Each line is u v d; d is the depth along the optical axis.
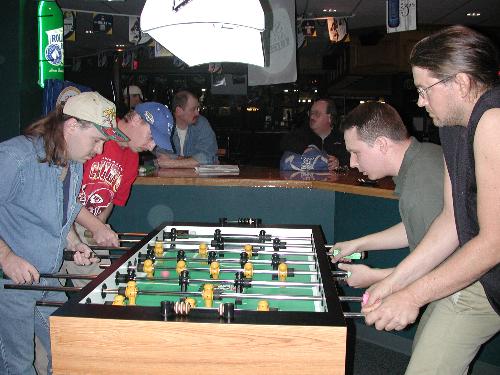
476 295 1.88
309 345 1.55
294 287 2.25
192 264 2.49
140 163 5.20
